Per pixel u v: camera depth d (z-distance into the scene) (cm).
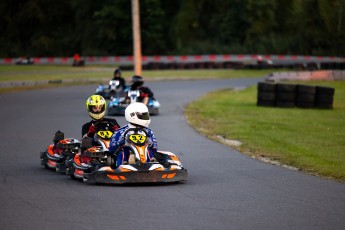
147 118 2603
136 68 8638
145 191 2411
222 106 6794
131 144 2547
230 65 15438
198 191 2427
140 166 2505
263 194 2383
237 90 9331
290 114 5947
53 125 4922
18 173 2905
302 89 6606
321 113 6097
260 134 4403
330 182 2667
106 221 1928
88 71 14650
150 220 1942
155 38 19912
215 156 3425
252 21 19650
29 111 6050
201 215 2016
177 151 3612
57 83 10462
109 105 5628
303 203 2225
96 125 2788
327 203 2230
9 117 5519
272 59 18738
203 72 14025
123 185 2541
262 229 1845
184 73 13575
